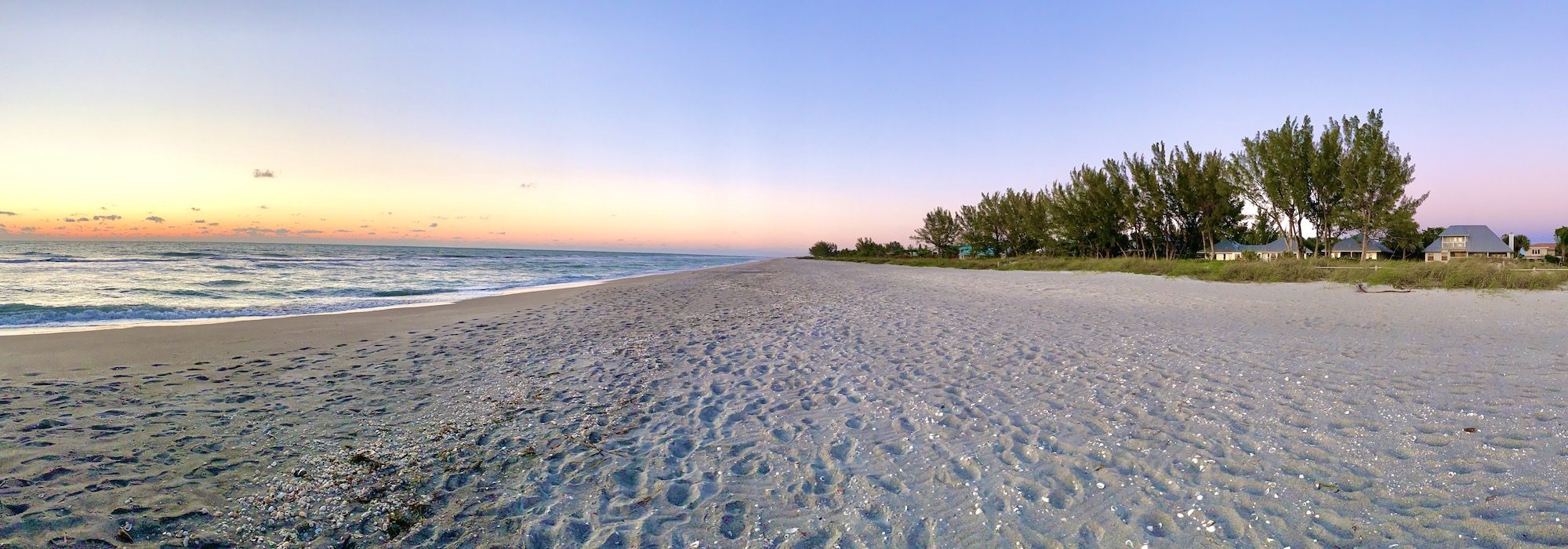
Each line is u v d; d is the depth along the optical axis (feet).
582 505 11.42
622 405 17.98
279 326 34.53
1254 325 29.68
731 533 10.36
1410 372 18.30
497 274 102.58
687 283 81.76
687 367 23.13
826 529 10.42
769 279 92.68
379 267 111.86
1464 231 131.13
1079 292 53.21
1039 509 10.70
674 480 12.52
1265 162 99.30
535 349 27.43
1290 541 9.14
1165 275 74.43
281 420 16.46
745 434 15.16
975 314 37.37
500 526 10.61
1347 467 11.45
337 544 9.98
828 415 16.51
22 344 27.35
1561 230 149.07
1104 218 130.00
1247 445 12.91
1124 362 21.58
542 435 15.26
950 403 17.02
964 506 10.99
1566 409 13.85
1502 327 26.84
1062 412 15.87
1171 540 9.48
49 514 10.39
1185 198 117.39
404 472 12.91
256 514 10.91
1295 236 101.40
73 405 17.29
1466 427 12.94
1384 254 131.03
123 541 9.73
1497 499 9.75
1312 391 16.61
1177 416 15.05
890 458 13.30
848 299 51.49
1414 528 9.18
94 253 146.10
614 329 34.01
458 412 17.33
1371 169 87.20
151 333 31.30
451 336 31.24
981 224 182.39
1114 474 11.89
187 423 15.98
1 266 86.89
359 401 18.53
